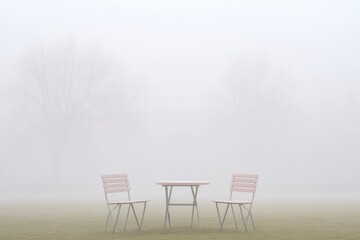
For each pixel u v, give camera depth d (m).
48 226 15.78
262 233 13.28
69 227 15.45
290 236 12.62
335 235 12.86
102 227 15.45
